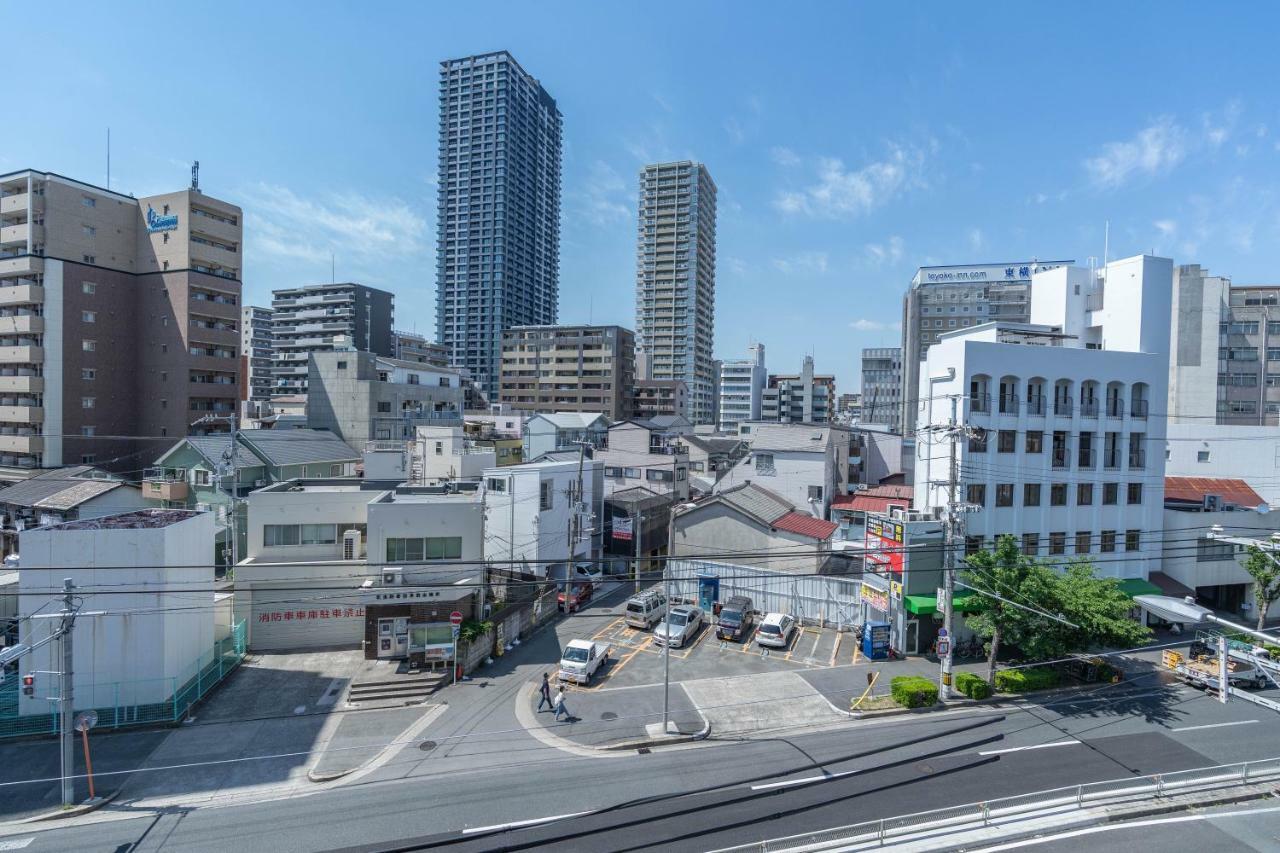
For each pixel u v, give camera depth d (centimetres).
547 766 2028
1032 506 3419
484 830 1684
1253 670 2673
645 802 1820
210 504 3884
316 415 6719
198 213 6347
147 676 2297
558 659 2938
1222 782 1928
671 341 14412
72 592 1823
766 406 14475
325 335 11944
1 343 5866
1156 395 3625
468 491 3828
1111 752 2147
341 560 3105
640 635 3291
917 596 3039
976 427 3231
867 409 12250
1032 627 2525
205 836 1658
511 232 16625
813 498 4753
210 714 2358
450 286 16662
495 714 2386
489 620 2986
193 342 6297
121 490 4219
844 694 2592
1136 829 1702
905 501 4750
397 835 1664
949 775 1983
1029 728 2325
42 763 2022
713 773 1989
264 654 2931
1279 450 4588
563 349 11175
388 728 2267
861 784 1925
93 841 1638
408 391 7156
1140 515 3616
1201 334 6462
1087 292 4531
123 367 6269
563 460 5541
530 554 3797
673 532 3856
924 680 2577
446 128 16738
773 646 3083
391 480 4178
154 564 2303
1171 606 1301
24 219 5850
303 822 1722
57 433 5747
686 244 14325
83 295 5969
